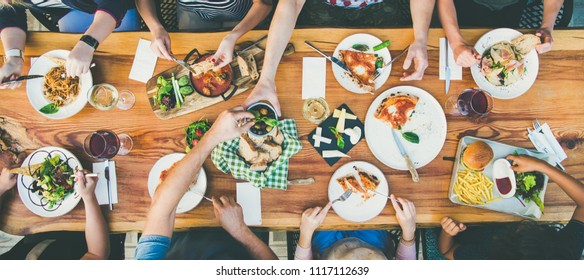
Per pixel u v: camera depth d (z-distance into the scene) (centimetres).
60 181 147
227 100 152
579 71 156
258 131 144
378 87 154
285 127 150
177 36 153
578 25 249
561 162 154
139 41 153
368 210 150
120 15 157
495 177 149
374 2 181
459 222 151
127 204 149
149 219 137
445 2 158
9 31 150
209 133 138
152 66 152
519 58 151
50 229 148
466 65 150
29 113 152
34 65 152
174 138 151
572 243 133
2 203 149
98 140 147
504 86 154
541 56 156
